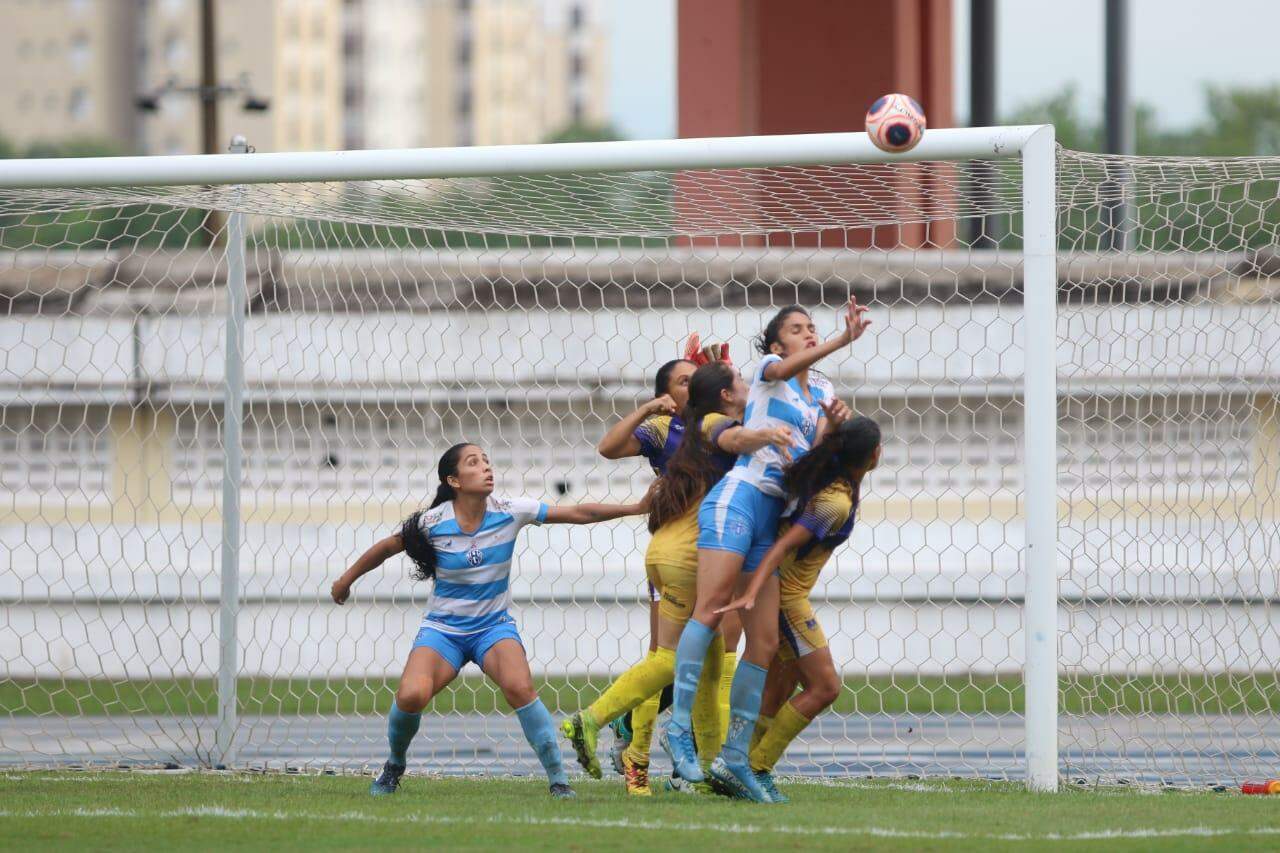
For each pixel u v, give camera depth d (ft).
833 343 70.28
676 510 73.46
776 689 77.30
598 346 161.48
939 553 143.02
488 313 159.94
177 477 163.22
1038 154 82.43
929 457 161.48
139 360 163.84
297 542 158.40
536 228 108.27
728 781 72.90
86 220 129.49
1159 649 138.31
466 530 74.59
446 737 121.70
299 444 158.92
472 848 57.06
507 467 161.48
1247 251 129.18
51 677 161.27
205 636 159.53
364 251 158.10
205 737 123.03
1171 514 142.00
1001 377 160.45
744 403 74.69
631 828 62.23
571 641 159.63
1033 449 80.89
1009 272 162.40
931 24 196.95
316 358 151.94
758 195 102.63
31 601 162.09
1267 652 136.98
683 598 73.56
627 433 78.74
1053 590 80.64
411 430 159.33
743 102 185.78
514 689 74.08
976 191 101.55
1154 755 100.68
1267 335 129.59
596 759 74.43
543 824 63.41
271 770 95.91
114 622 161.38
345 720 132.26
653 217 104.47
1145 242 136.56
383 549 76.69
